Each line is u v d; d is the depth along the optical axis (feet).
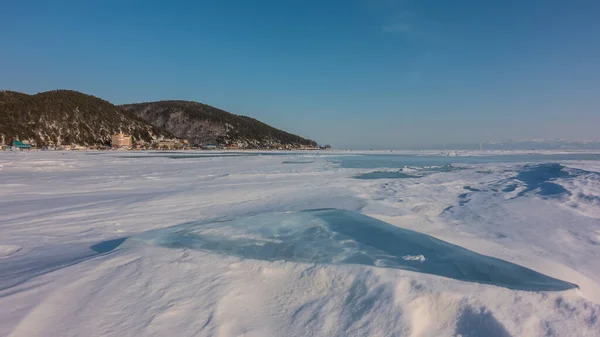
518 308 8.16
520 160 127.95
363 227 17.04
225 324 8.22
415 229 18.42
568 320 7.80
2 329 7.77
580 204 25.31
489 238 17.97
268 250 13.73
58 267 12.39
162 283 10.29
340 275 10.06
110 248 16.07
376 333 7.69
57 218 23.85
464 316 8.07
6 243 17.19
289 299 9.43
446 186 40.34
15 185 44.39
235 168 81.30
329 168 80.84
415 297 8.60
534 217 22.25
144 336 7.70
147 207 28.40
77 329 7.93
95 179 53.47
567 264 14.21
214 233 16.17
